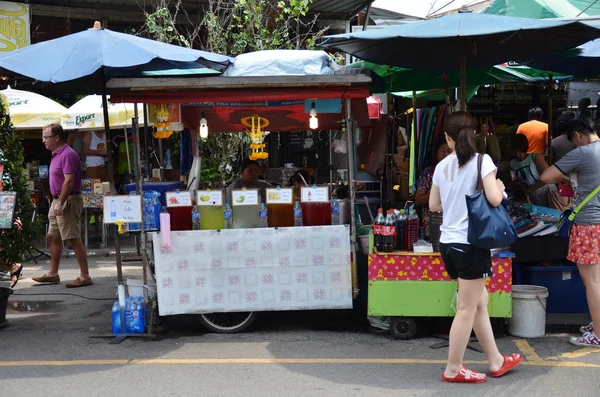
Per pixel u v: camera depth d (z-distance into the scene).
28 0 10.25
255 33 10.33
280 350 5.12
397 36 4.88
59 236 7.89
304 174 7.17
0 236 6.12
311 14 11.80
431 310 5.26
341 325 5.90
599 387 4.22
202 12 11.35
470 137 4.12
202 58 5.28
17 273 6.80
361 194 9.08
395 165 8.68
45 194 9.80
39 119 9.62
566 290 5.88
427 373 4.54
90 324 6.02
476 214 3.95
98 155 11.66
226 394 4.18
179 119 5.64
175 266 5.46
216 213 5.55
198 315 5.62
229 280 5.48
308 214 5.55
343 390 4.22
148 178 6.71
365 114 6.78
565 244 5.87
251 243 5.46
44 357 5.01
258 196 5.50
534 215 6.14
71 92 6.62
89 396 4.18
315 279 5.48
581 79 8.28
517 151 7.10
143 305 5.56
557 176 5.02
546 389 4.19
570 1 7.94
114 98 5.41
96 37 5.11
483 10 8.36
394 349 5.12
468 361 4.79
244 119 6.79
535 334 5.34
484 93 11.35
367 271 5.88
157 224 5.54
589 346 5.09
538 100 11.13
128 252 10.23
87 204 9.87
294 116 6.84
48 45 5.10
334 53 11.11
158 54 5.04
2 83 9.95
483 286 4.21
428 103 10.25
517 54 6.08
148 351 5.14
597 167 4.91
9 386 4.37
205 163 9.82
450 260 4.18
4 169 6.12
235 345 5.28
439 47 5.98
